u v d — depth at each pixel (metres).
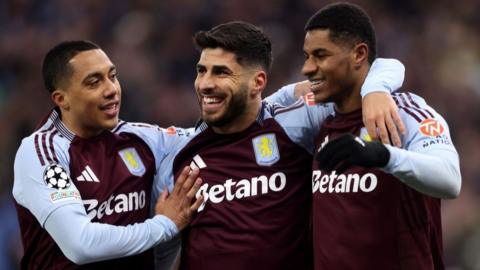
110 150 10.42
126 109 27.16
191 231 10.30
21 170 10.09
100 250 9.77
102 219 10.20
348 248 9.59
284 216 10.18
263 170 10.23
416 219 9.61
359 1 31.36
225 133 10.38
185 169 10.27
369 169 9.53
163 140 10.84
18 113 27.61
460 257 24.30
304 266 10.30
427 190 8.88
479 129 28.59
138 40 30.06
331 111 10.23
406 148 9.33
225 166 10.30
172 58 29.30
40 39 30.14
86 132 10.35
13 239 22.27
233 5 30.39
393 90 9.55
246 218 10.10
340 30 9.59
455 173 8.96
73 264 10.20
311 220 10.26
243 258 10.05
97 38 30.39
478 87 29.92
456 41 30.97
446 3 32.25
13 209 22.83
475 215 24.95
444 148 9.11
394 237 9.52
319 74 9.71
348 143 8.56
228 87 10.02
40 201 9.88
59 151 10.13
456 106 29.12
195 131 10.59
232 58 10.04
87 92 10.16
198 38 10.15
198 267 10.20
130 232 9.93
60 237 9.84
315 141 10.19
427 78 29.75
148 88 28.02
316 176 9.98
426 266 9.64
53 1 31.22
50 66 10.33
